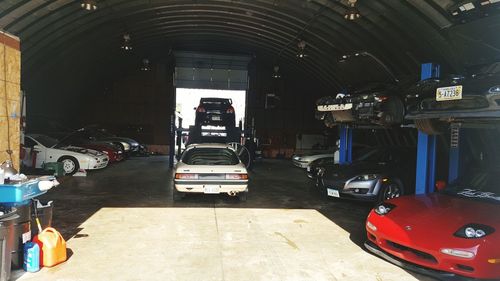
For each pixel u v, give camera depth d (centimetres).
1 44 456
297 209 750
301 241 538
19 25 1001
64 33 1214
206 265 437
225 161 818
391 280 406
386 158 873
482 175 545
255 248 502
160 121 2184
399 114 748
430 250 399
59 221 616
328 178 825
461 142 789
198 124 1532
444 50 846
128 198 814
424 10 775
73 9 1081
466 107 521
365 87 844
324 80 1747
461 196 517
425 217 444
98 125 2017
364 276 416
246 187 763
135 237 536
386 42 1053
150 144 2183
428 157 655
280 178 1226
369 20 1011
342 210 749
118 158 1543
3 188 378
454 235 395
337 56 1376
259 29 1555
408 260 425
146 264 436
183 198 821
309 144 2253
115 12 1214
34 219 448
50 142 1220
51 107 1605
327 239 550
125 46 1514
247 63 2178
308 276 413
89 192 877
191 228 589
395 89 762
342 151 1017
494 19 549
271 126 2230
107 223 608
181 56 2103
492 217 420
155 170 1335
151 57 2098
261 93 2219
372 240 488
